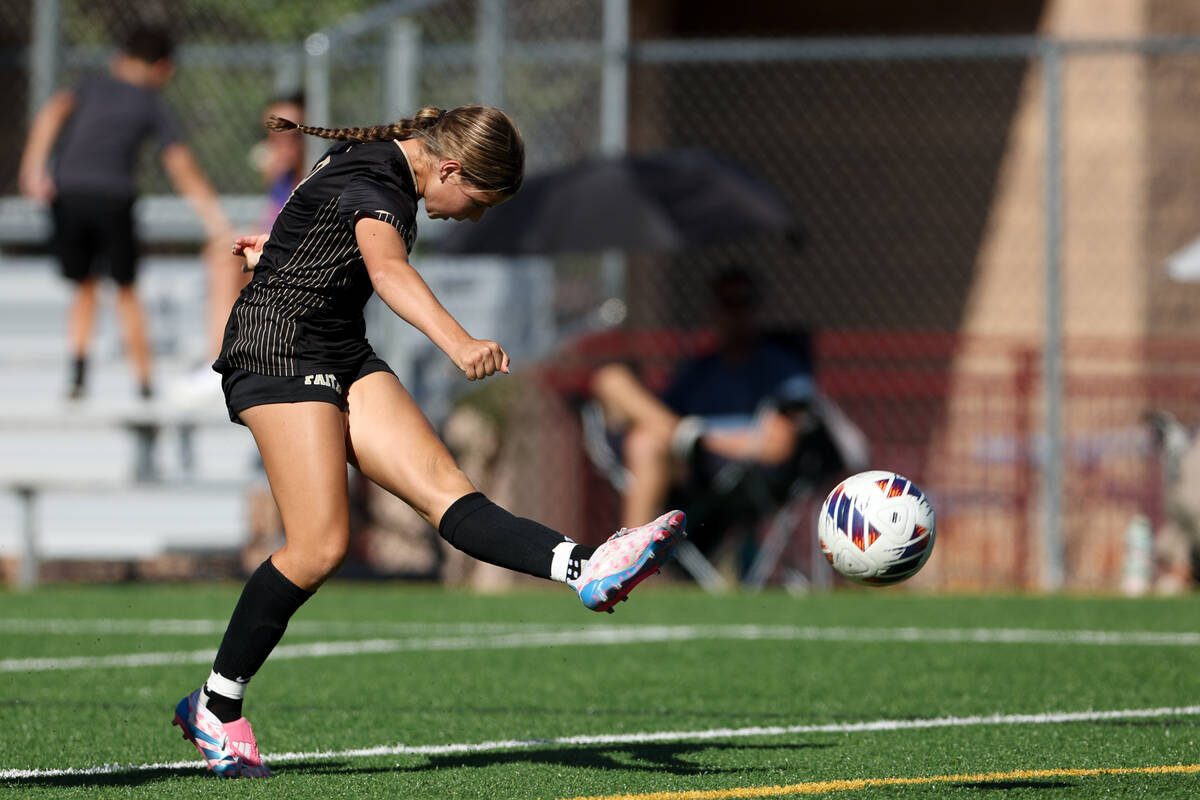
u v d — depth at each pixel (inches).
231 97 1966.0
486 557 539.8
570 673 871.7
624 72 1653.5
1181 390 1606.8
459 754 621.0
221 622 1131.3
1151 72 2383.1
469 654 956.0
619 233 1518.2
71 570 1756.9
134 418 1525.6
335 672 874.1
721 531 1503.4
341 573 1678.2
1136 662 914.1
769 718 716.0
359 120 1801.2
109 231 1517.0
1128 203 2381.9
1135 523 1494.8
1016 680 840.9
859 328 2407.7
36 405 1563.7
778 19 2516.0
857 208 2429.9
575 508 1680.6
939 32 2468.0
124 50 1542.8
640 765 591.8
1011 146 2420.0
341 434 562.6
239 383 564.7
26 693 791.1
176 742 651.5
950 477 1632.6
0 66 1718.8
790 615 1192.2
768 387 1497.3
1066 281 2391.7
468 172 559.5
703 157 1635.1
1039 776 562.6
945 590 1584.6
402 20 1876.2
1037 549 1599.4
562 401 1680.6
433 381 1724.9
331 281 561.3
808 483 1480.1
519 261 1769.2
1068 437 1614.2
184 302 1817.2
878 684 828.6
